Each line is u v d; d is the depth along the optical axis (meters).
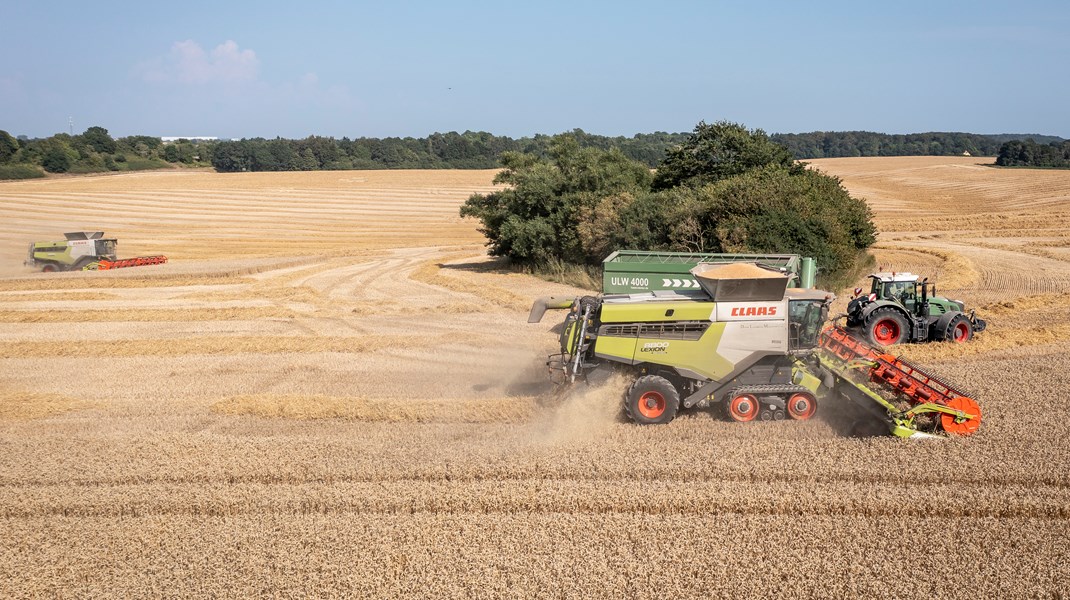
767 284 12.69
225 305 28.73
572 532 9.50
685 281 22.02
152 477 11.50
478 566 8.82
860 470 10.91
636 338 12.98
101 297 31.17
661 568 8.69
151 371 18.66
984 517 9.70
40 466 11.96
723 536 9.30
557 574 8.62
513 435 12.85
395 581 8.58
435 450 12.19
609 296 13.79
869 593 8.18
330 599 8.32
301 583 8.62
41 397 16.20
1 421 14.55
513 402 14.45
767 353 12.83
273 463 11.84
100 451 12.64
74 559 9.27
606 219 32.03
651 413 12.98
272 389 16.58
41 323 25.59
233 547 9.40
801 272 21.84
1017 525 9.45
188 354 20.52
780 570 8.62
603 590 8.32
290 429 13.73
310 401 14.95
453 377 17.14
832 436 12.32
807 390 12.77
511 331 22.48
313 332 23.31
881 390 13.27
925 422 12.46
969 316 20.19
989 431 12.30
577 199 36.19
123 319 26.17
